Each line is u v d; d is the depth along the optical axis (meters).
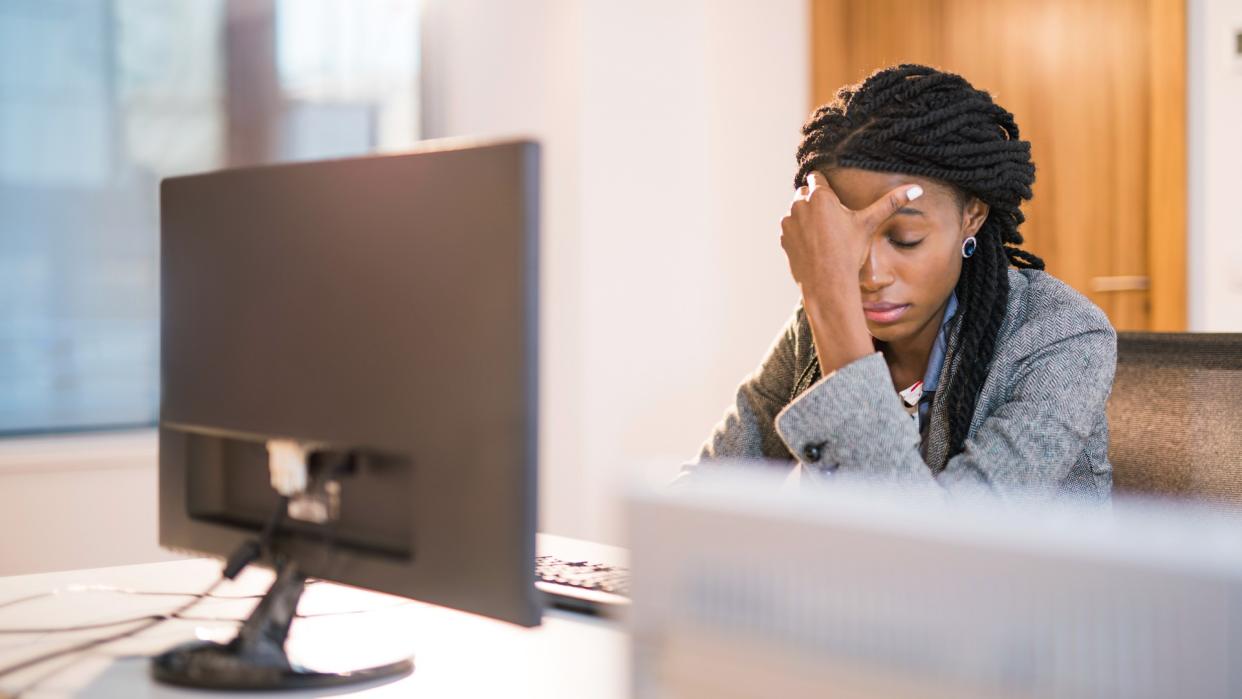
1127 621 0.30
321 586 1.30
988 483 1.12
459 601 0.85
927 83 1.18
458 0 3.46
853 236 1.16
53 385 2.97
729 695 0.38
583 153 3.47
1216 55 2.61
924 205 1.16
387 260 0.89
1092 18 2.83
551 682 0.91
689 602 0.40
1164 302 2.69
